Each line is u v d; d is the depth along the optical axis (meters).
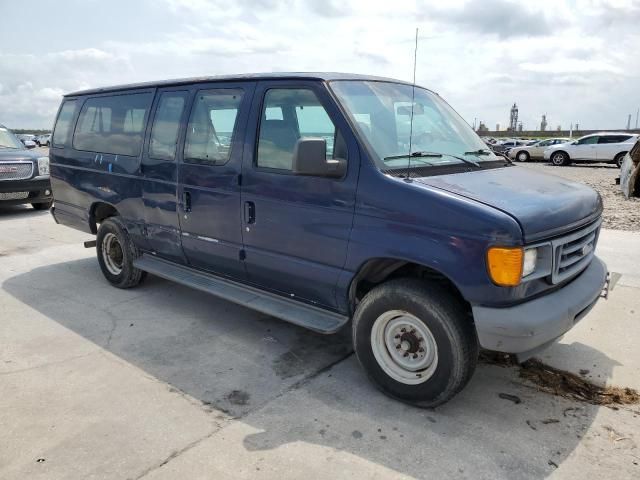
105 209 6.05
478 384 3.82
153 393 3.70
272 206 4.02
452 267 3.13
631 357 4.21
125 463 2.94
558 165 27.41
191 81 4.80
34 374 3.97
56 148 6.61
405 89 4.46
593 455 3.01
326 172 3.48
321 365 4.14
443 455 3.01
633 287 5.79
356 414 3.44
